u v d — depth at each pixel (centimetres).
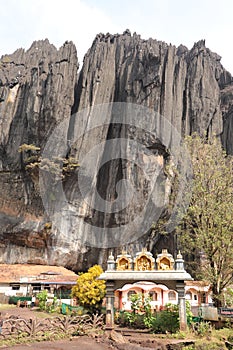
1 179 4672
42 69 4812
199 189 2319
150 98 4628
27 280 3750
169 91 4688
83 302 2231
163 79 4719
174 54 4994
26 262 4497
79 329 1662
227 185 2314
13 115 4897
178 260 1867
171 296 2834
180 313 1716
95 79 4869
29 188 4553
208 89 4959
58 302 2833
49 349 1245
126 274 1834
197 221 2333
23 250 4550
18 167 4638
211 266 2205
